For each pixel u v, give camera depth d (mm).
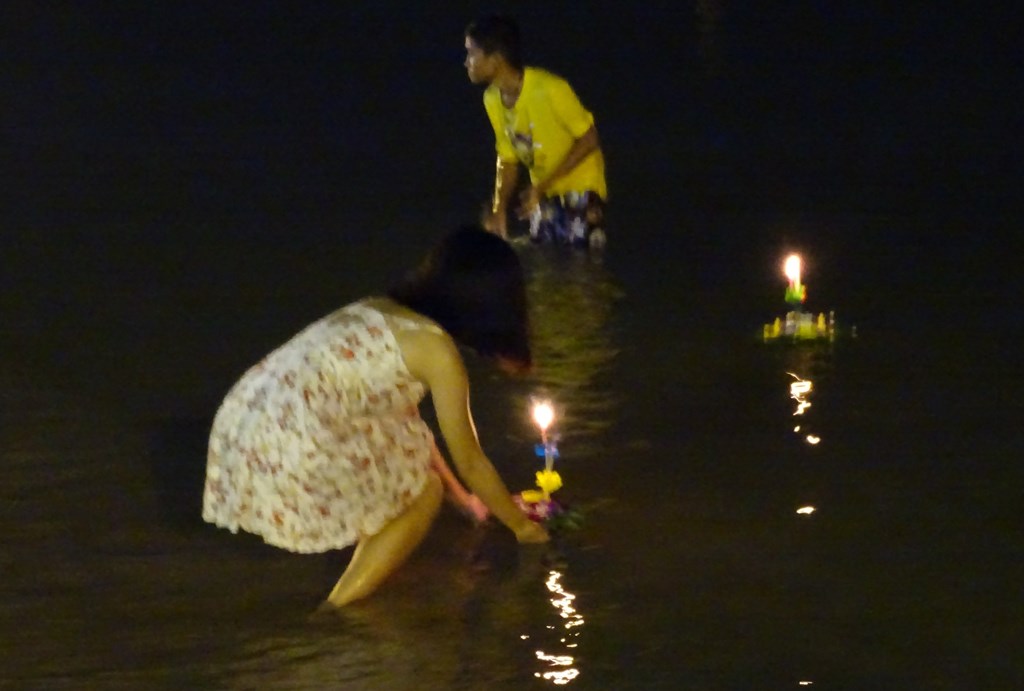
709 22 26016
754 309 10742
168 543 7078
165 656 6043
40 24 25531
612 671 5914
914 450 8070
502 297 6645
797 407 8734
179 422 8609
